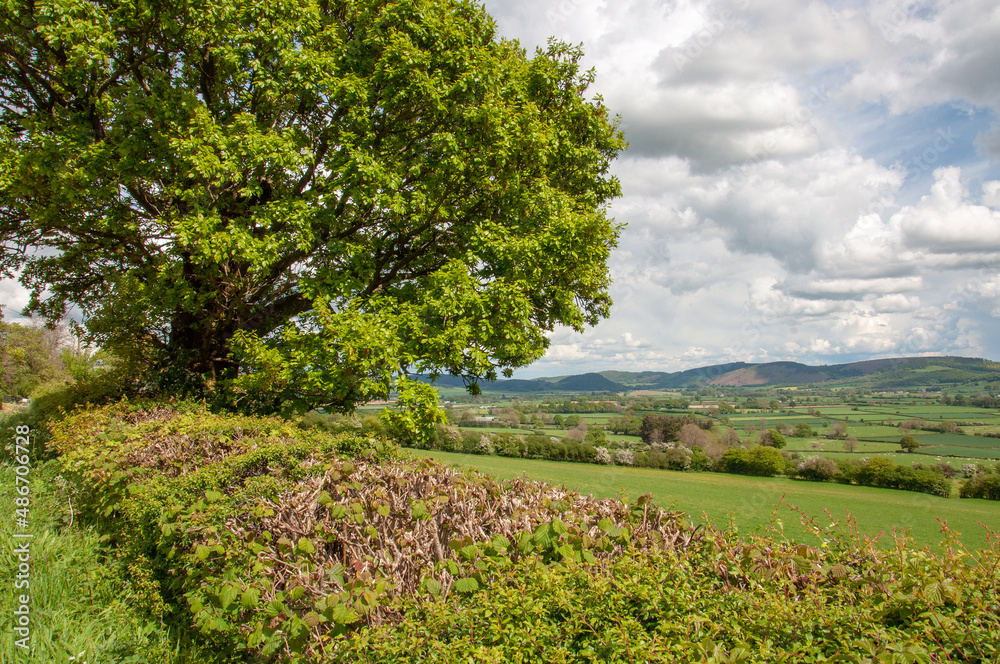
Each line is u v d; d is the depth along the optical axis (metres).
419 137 12.35
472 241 11.48
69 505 6.85
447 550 3.91
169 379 12.43
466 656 2.36
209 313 12.46
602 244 13.33
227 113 12.26
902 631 2.44
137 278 12.24
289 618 3.24
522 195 12.09
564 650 2.34
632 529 3.71
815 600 2.64
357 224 12.47
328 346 10.20
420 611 2.89
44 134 10.41
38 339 39.69
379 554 3.71
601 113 14.74
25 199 11.65
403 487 4.98
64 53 11.13
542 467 23.58
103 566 5.45
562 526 3.50
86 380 13.35
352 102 11.03
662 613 2.60
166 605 4.63
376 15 11.90
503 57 13.95
